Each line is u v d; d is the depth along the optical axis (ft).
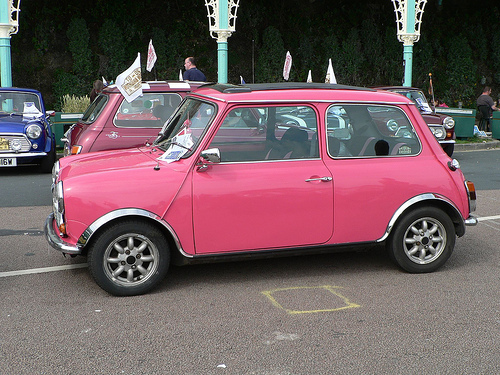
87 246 15.25
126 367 11.73
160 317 14.26
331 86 17.30
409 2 55.72
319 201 16.29
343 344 12.76
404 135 17.28
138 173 15.35
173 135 17.38
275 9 82.48
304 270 18.01
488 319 14.12
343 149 16.70
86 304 15.12
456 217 17.56
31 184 33.09
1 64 48.24
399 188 16.83
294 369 11.64
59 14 71.56
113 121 26.71
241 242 15.94
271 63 79.41
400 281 16.94
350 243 16.79
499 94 92.48
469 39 92.32
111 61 71.72
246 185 15.72
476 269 18.08
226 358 12.11
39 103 38.91
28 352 12.39
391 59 86.94
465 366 11.76
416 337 13.11
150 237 15.43
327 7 86.28
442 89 89.04
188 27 77.71
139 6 75.36
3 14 47.37
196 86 27.73
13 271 17.83
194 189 15.43
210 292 16.03
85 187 14.89
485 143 54.29
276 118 16.17
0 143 34.99
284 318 14.21
